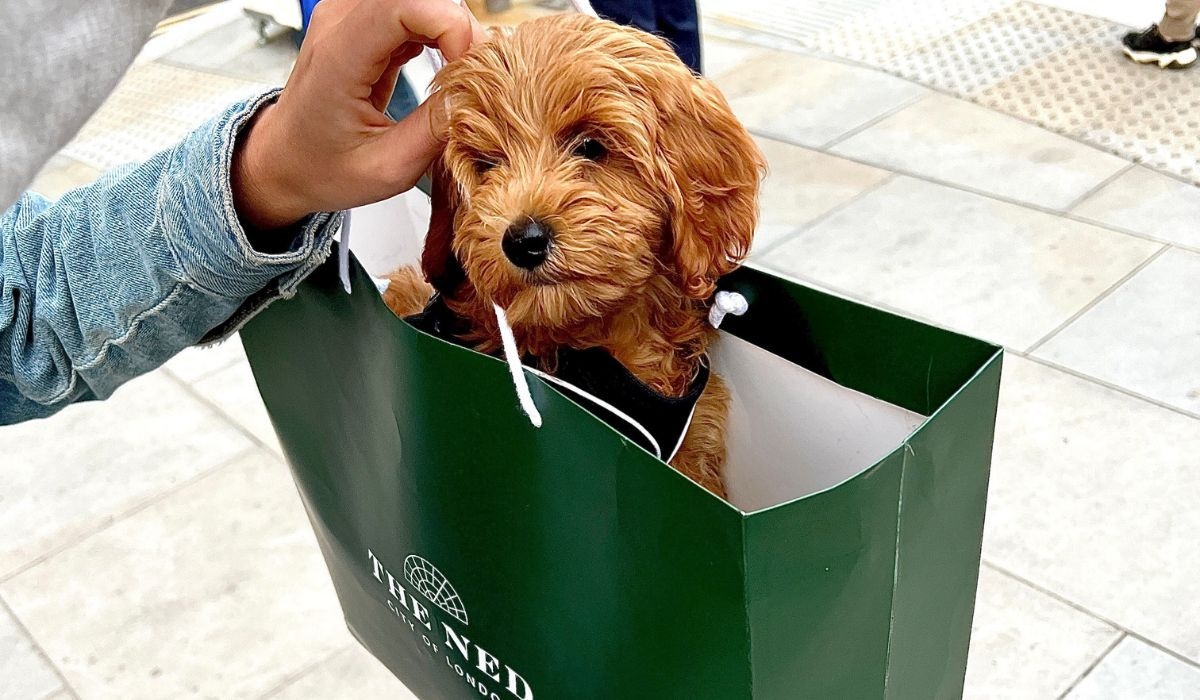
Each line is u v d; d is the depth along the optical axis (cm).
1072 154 255
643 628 75
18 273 83
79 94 40
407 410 84
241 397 216
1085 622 150
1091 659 145
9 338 83
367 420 92
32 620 169
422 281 119
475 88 86
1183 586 153
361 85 74
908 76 300
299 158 76
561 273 86
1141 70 284
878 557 71
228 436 205
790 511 63
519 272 86
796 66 312
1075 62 292
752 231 96
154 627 166
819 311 84
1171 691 140
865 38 325
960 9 333
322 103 74
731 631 68
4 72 38
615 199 87
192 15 359
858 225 239
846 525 67
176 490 193
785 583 67
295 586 171
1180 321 201
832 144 271
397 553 99
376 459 93
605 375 95
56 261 81
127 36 41
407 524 94
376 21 71
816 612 70
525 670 89
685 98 90
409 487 90
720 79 309
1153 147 254
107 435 208
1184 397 184
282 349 100
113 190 79
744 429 98
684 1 159
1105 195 239
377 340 84
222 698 154
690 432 99
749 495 101
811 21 341
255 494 191
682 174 90
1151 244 222
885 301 214
